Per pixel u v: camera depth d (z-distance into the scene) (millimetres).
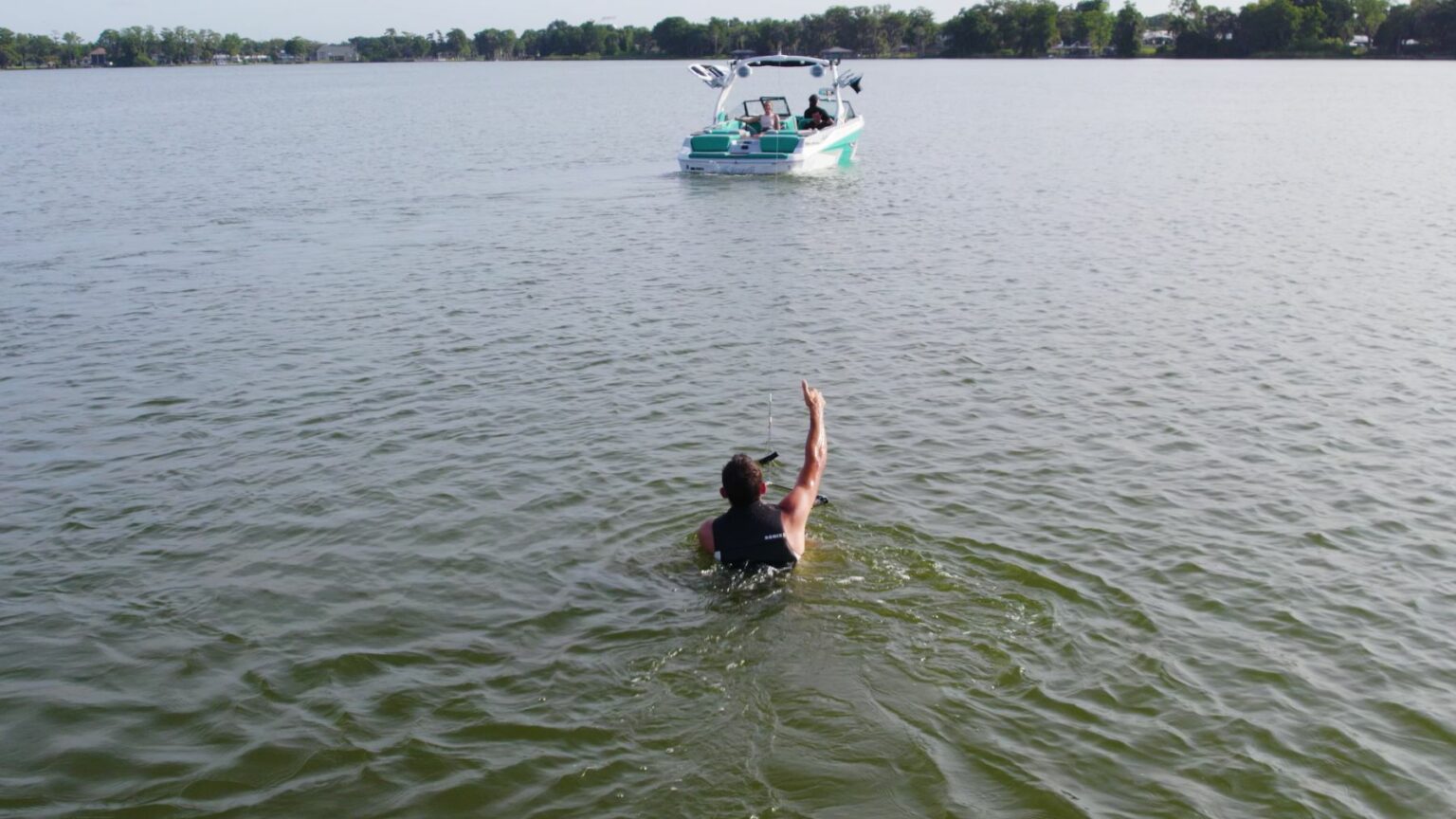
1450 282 16656
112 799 5559
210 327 14578
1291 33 154625
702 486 9164
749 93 80312
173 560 8094
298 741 5973
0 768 5805
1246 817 5352
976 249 19734
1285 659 6688
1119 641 6812
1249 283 16719
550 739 5891
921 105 63094
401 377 12281
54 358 13203
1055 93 76000
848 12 170375
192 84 125625
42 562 8078
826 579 7418
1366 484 9328
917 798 5395
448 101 76938
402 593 7512
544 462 9773
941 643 6684
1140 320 14602
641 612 7074
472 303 15797
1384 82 92188
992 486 9203
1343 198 25578
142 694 6441
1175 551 8062
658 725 5953
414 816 5387
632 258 19297
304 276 17875
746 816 5270
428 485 9312
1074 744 5816
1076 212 23797
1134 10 168625
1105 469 9617
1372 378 12117
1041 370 12492
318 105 74062
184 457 10070
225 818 5410
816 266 18375
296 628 7113
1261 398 11500
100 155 38938
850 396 11586
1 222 23578
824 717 5965
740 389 11828
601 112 62062
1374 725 6078
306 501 9047
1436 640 6941
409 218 23906
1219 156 35219
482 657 6695
